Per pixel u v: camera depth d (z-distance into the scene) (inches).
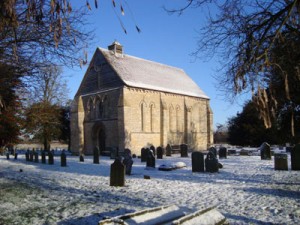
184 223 190.1
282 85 388.8
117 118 1411.2
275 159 681.0
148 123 1498.5
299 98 426.6
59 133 1852.9
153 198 393.1
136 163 940.0
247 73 225.6
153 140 1513.3
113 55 1572.3
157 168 745.6
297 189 443.5
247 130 1665.8
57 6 158.4
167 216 224.4
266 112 188.5
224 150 1026.7
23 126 658.2
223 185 487.8
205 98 1888.5
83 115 1593.3
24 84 400.8
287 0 250.4
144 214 215.8
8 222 293.0
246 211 319.3
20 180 580.7
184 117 1738.4
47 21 297.7
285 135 872.3
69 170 762.2
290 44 272.5
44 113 786.2
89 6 151.2
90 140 1556.3
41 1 170.9
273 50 269.9
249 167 739.4
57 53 341.1
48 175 657.6
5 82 382.6
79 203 372.2
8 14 170.6
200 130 1852.9
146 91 1492.4
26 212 331.9
